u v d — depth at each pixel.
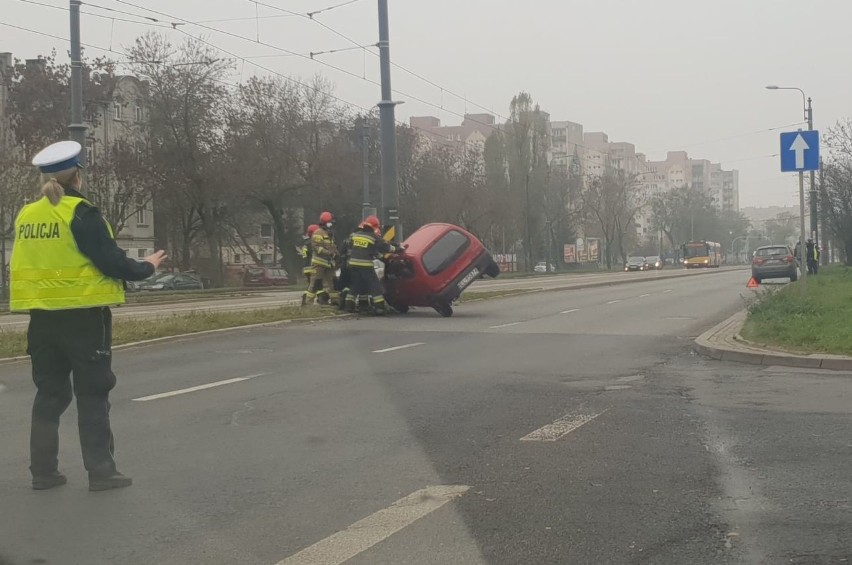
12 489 6.01
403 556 4.67
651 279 46.84
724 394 9.41
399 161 64.44
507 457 6.77
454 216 64.81
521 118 74.38
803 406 8.63
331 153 56.44
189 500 5.73
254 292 39.12
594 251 120.75
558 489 5.88
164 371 11.63
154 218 65.19
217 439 7.50
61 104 48.47
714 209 129.75
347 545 4.85
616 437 7.39
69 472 6.48
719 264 108.44
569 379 10.58
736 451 6.84
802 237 17.92
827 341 12.09
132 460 6.79
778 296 18.97
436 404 9.02
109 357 5.97
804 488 5.82
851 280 28.70
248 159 51.56
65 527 5.20
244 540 4.95
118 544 4.91
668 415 8.30
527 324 18.09
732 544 4.79
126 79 51.69
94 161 50.69
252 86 53.56
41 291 5.69
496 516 5.32
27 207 5.82
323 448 7.14
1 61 54.00
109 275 5.78
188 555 4.72
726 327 15.74
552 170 85.44
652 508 5.43
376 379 10.73
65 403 6.13
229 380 10.78
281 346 14.45
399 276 19.98
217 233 57.47
